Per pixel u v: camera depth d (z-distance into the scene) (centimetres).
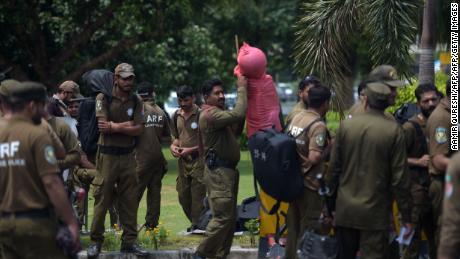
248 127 1605
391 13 1931
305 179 1442
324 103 1453
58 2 3931
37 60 3881
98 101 1658
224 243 1628
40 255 1155
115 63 4488
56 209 1146
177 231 2055
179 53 5138
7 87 1202
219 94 1595
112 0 3759
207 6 4300
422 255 1573
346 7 2031
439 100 1421
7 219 1149
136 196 1706
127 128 1648
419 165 1425
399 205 1301
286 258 1509
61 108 1842
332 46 2053
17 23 3797
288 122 1534
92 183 1712
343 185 1324
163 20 3856
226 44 6494
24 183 1146
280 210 1628
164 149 4900
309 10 2072
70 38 4069
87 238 1900
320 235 1391
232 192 1608
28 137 1145
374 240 1305
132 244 1703
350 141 1312
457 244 948
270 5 6425
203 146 1633
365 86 1367
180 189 1992
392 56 1939
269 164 1424
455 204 948
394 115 1526
